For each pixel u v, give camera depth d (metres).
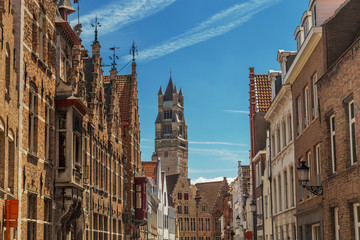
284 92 32.44
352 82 18.50
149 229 65.44
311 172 26.36
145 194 52.31
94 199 34.84
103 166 38.06
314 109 25.56
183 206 138.25
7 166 18.95
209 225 139.00
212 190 151.50
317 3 26.19
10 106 19.34
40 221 23.48
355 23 22.42
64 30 27.91
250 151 55.97
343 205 20.00
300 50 26.53
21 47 21.11
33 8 23.14
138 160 53.84
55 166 25.94
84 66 37.28
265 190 44.34
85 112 28.73
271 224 41.16
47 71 25.00
